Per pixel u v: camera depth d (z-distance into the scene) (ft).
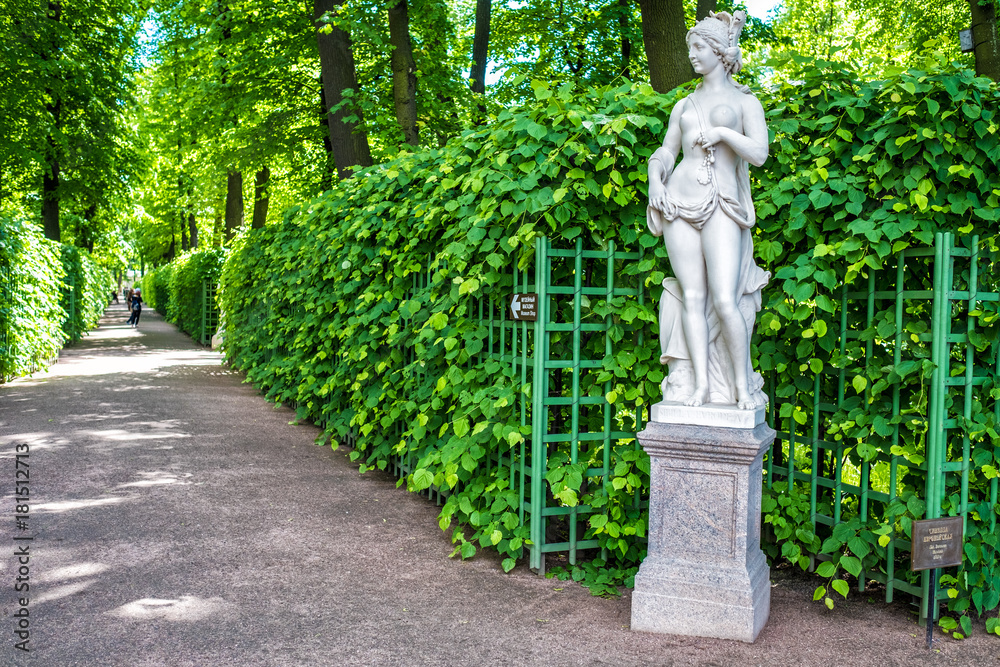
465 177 16.66
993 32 28.50
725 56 12.30
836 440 13.78
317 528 17.31
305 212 31.94
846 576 14.49
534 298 14.64
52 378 42.39
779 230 14.51
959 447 13.33
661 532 12.51
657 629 12.24
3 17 65.10
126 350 64.64
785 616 12.93
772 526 15.23
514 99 37.35
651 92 15.42
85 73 71.15
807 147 14.65
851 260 13.29
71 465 22.24
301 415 29.84
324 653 11.30
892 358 13.38
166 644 11.45
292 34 50.70
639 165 14.69
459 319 16.96
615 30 46.93
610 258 14.69
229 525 17.33
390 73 44.75
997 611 13.23
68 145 71.10
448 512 15.84
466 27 57.77
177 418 30.76
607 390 14.82
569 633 12.14
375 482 21.75
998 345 13.01
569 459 14.87
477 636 11.98
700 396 12.48
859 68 14.62
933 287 12.75
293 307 32.76
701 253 12.48
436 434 18.52
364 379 22.45
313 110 52.85
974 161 13.33
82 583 13.74
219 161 55.36
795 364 14.66
